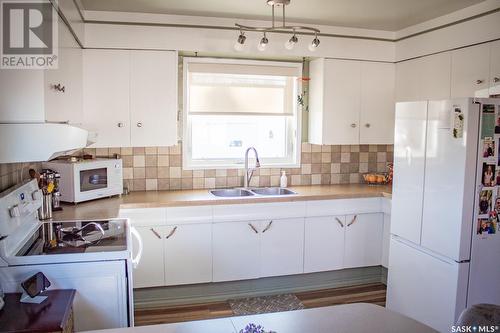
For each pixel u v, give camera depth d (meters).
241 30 3.32
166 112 3.49
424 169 2.80
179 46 3.45
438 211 2.69
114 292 2.05
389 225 3.77
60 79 2.12
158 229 3.27
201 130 3.99
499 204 2.60
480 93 3.10
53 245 2.13
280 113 4.08
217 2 3.08
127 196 3.49
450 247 2.60
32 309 1.73
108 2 3.07
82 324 2.03
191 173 3.89
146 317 3.20
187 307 3.38
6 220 1.96
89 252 2.02
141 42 3.38
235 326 1.49
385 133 4.07
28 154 1.72
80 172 3.11
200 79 3.83
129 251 2.06
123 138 3.43
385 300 3.59
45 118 1.76
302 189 3.97
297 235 3.62
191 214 3.33
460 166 2.51
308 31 3.72
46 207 2.65
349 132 3.95
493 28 2.98
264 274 3.57
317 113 3.96
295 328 1.48
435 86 3.53
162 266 3.30
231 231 3.44
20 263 1.94
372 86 3.99
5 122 1.69
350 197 3.74
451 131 2.57
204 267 3.40
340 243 3.77
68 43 2.42
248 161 4.10
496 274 2.65
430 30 3.56
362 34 3.88
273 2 2.95
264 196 3.57
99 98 3.35
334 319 1.56
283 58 3.99
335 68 3.85
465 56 3.22
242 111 3.95
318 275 3.80
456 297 2.57
